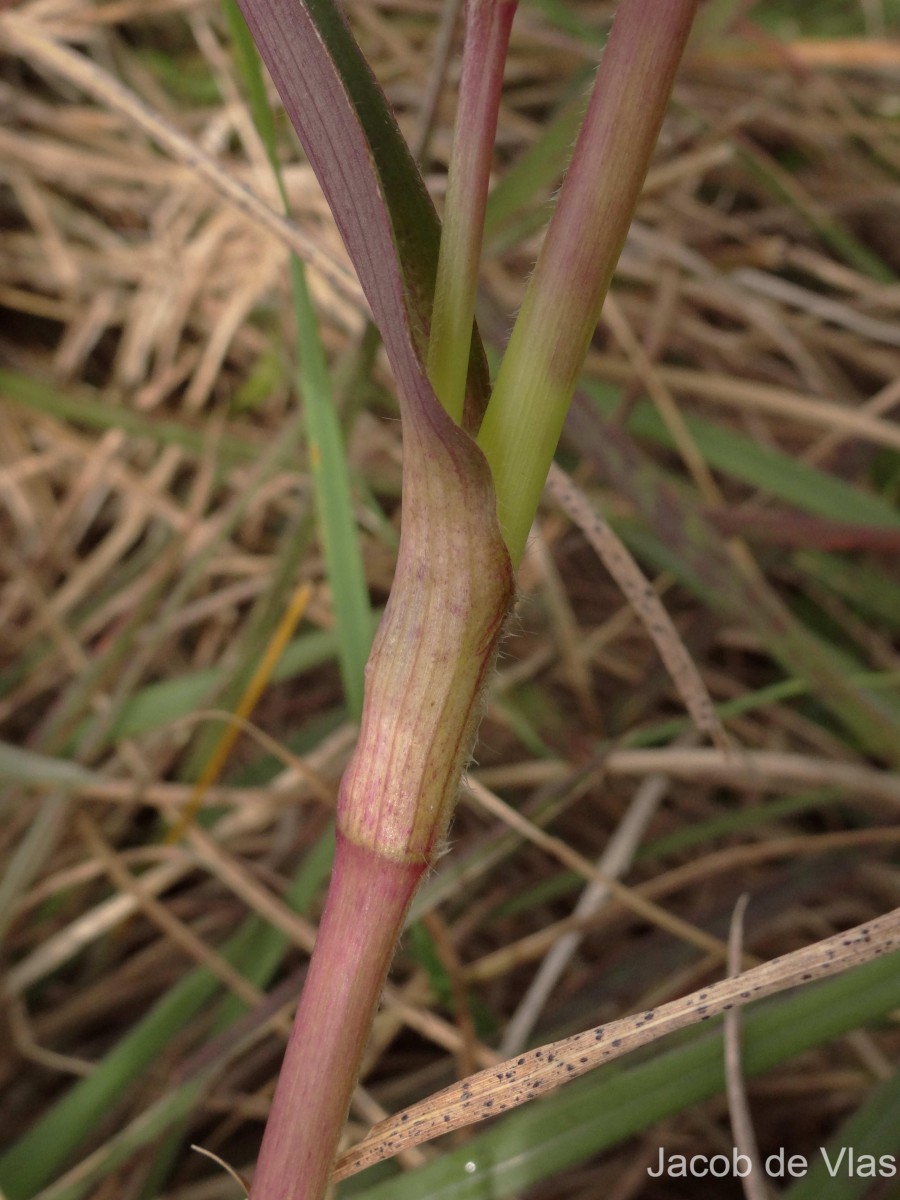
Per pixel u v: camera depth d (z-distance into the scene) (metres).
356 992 0.07
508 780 0.18
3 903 0.16
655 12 0.06
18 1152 0.14
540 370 0.07
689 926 0.15
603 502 0.19
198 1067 0.13
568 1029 0.15
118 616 0.21
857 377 0.26
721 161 0.22
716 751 0.16
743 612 0.16
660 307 0.23
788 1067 0.17
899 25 0.28
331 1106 0.07
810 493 0.19
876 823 0.19
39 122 0.24
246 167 0.23
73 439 0.22
